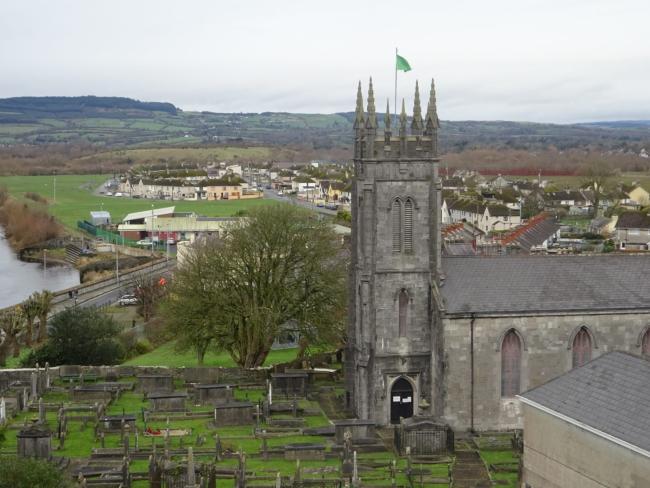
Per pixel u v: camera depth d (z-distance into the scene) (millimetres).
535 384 90438
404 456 82438
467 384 89625
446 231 186250
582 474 63281
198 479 71750
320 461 81250
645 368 64750
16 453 80250
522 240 194250
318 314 116875
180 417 94938
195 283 116375
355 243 95062
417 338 92375
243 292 117188
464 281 91875
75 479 73500
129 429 89375
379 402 92500
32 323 160375
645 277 94125
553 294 91312
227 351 133125
